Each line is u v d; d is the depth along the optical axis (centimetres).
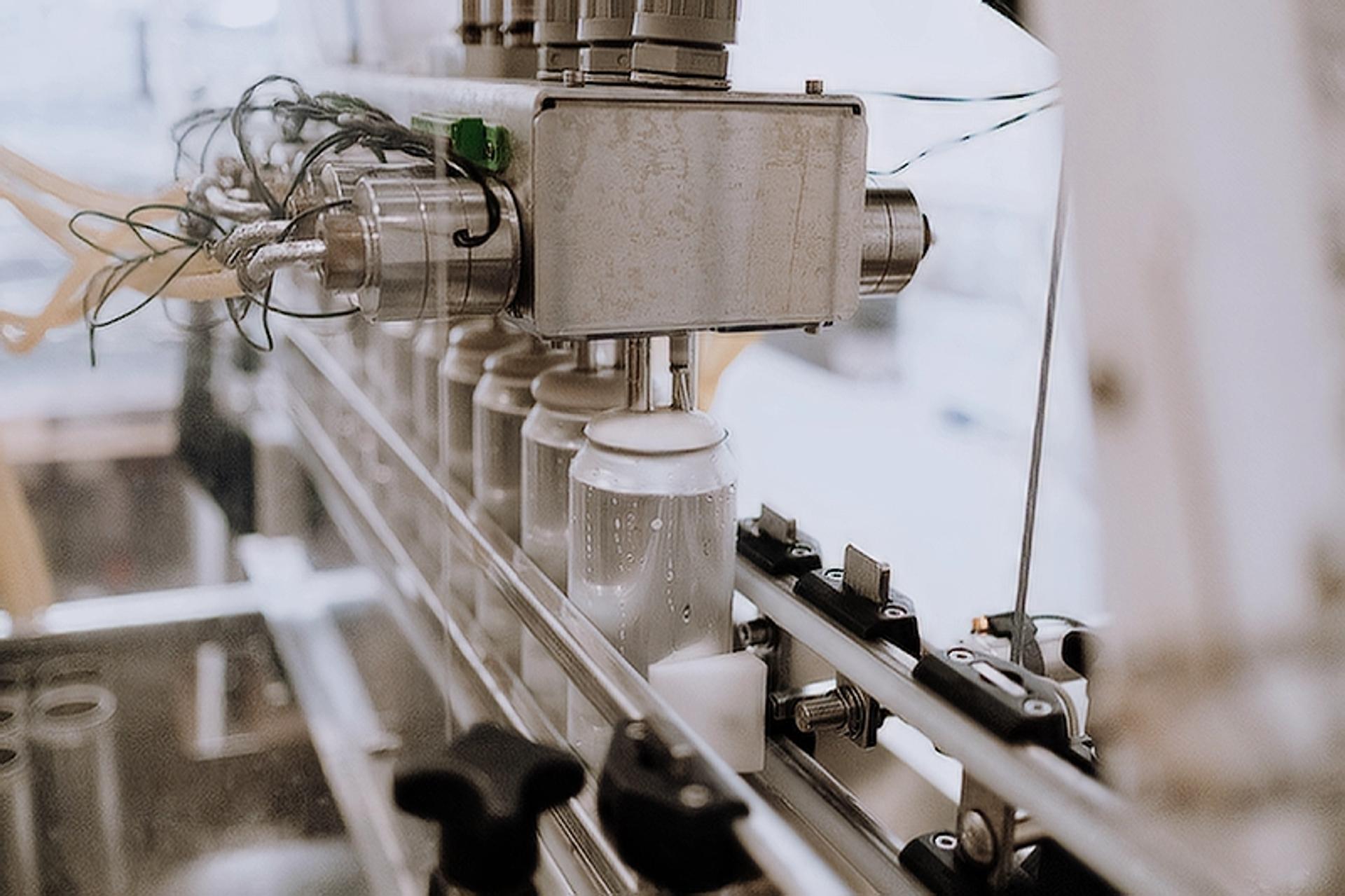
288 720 79
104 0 80
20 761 75
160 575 90
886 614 62
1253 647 50
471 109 64
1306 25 47
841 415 168
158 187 83
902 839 61
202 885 70
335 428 96
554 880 59
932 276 140
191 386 92
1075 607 76
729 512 65
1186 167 49
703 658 64
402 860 66
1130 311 51
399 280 60
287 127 83
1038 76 73
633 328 61
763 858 53
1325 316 48
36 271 83
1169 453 51
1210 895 47
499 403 77
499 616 73
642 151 60
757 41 80
